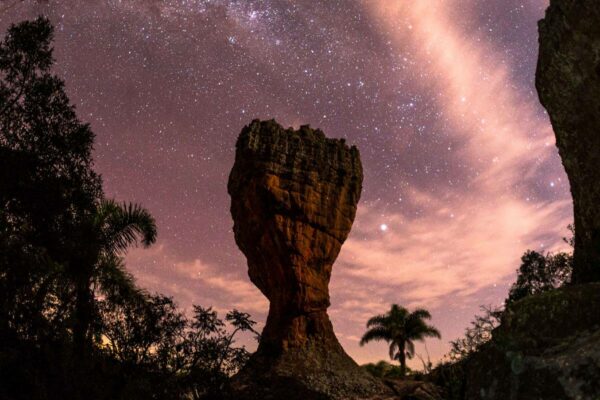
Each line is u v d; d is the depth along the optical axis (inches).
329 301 1450.5
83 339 505.7
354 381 1282.0
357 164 1622.8
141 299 573.9
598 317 135.3
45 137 538.0
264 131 1566.2
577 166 461.7
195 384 522.9
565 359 123.7
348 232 1542.8
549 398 121.4
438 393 1155.3
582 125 455.2
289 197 1465.3
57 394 427.8
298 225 1454.2
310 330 1389.0
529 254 714.2
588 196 446.3
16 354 425.7
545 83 496.7
